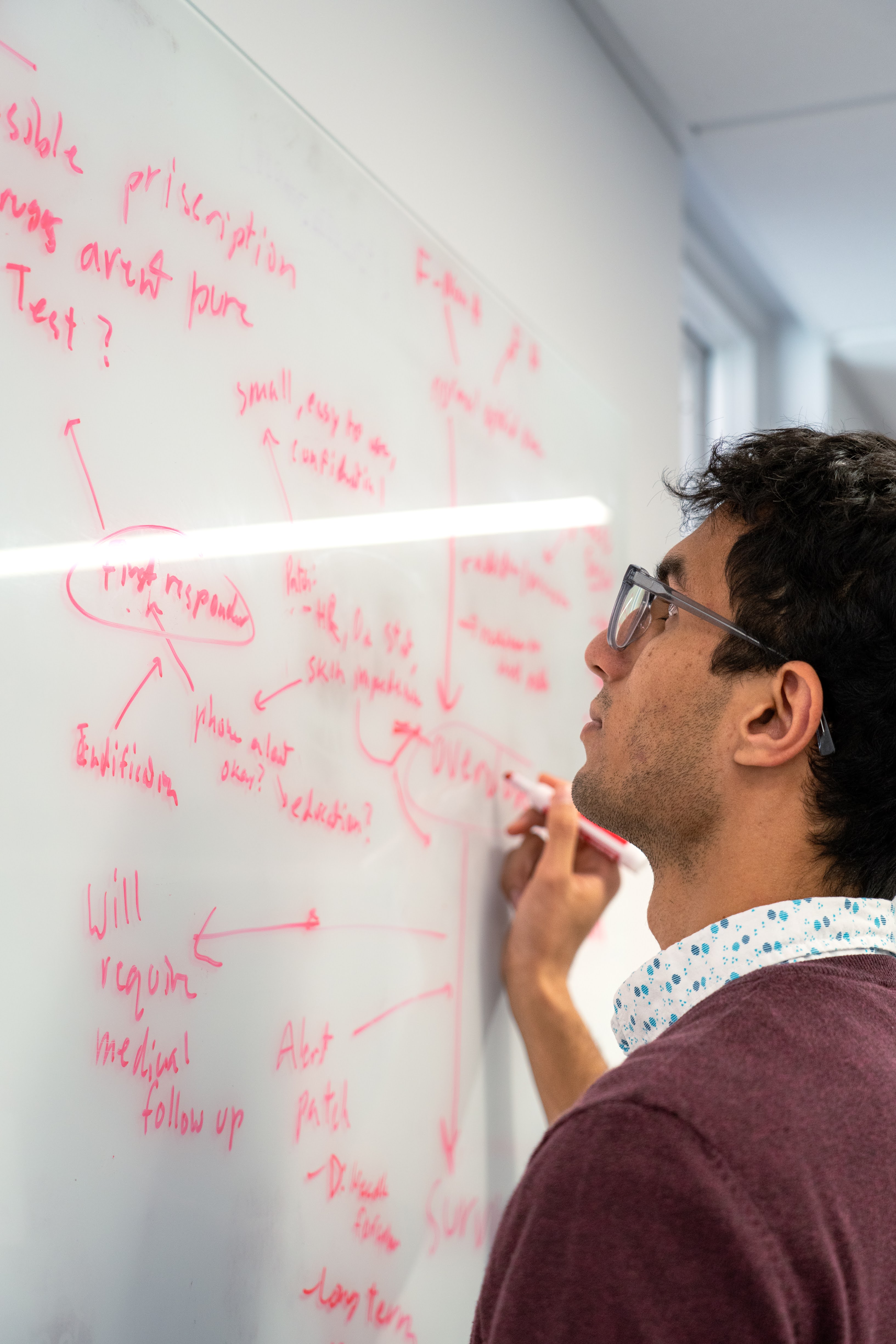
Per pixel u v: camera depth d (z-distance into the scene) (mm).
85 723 578
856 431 725
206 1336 645
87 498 585
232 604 688
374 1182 809
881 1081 517
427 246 929
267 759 713
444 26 1037
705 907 665
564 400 1186
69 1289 558
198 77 678
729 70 1434
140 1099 605
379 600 841
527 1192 501
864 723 614
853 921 611
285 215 751
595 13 1330
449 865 931
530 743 1082
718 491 716
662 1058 512
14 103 550
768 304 2188
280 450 736
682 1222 447
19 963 537
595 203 1354
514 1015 986
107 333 602
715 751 661
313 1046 748
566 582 1169
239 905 684
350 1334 774
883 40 1353
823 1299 456
